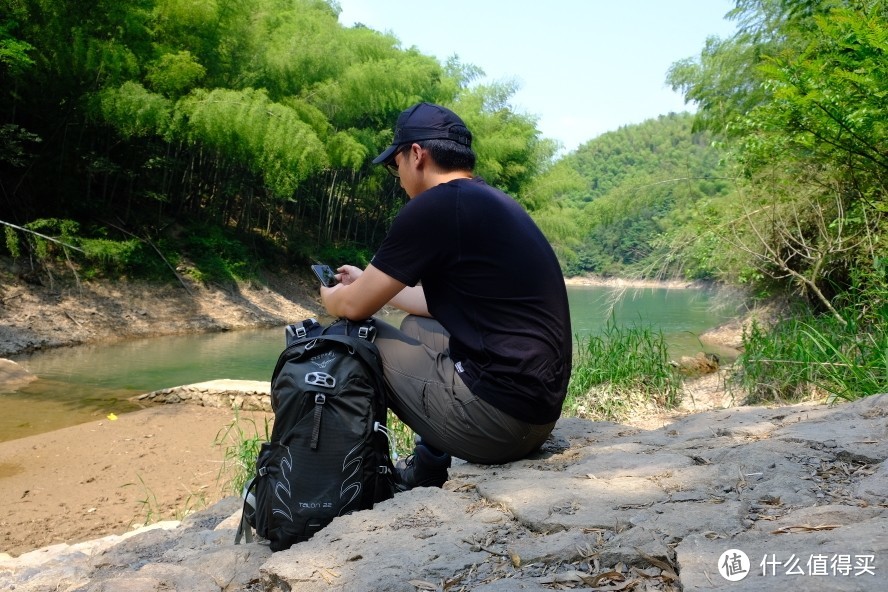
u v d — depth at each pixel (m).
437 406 2.22
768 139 6.19
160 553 2.52
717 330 11.80
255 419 8.07
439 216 2.13
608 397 5.60
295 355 2.13
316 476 2.04
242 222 22.64
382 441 2.15
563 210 31.30
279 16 21.41
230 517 2.97
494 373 2.16
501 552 1.67
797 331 5.36
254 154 17.97
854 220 6.07
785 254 8.12
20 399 8.81
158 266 16.94
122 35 15.48
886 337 4.02
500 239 2.13
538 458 2.44
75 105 15.93
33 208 16.23
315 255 23.39
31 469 6.23
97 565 2.45
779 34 10.07
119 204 19.00
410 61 25.25
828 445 2.17
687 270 9.07
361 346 2.15
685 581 1.37
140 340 14.17
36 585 2.36
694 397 5.83
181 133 16.80
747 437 2.50
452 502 2.01
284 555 1.80
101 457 6.59
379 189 28.55
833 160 5.72
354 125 25.67
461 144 2.27
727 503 1.77
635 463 2.22
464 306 2.18
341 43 23.39
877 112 4.54
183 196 20.34
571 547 1.61
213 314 16.69
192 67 16.05
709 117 12.34
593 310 18.38
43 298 14.23
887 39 4.32
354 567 1.67
